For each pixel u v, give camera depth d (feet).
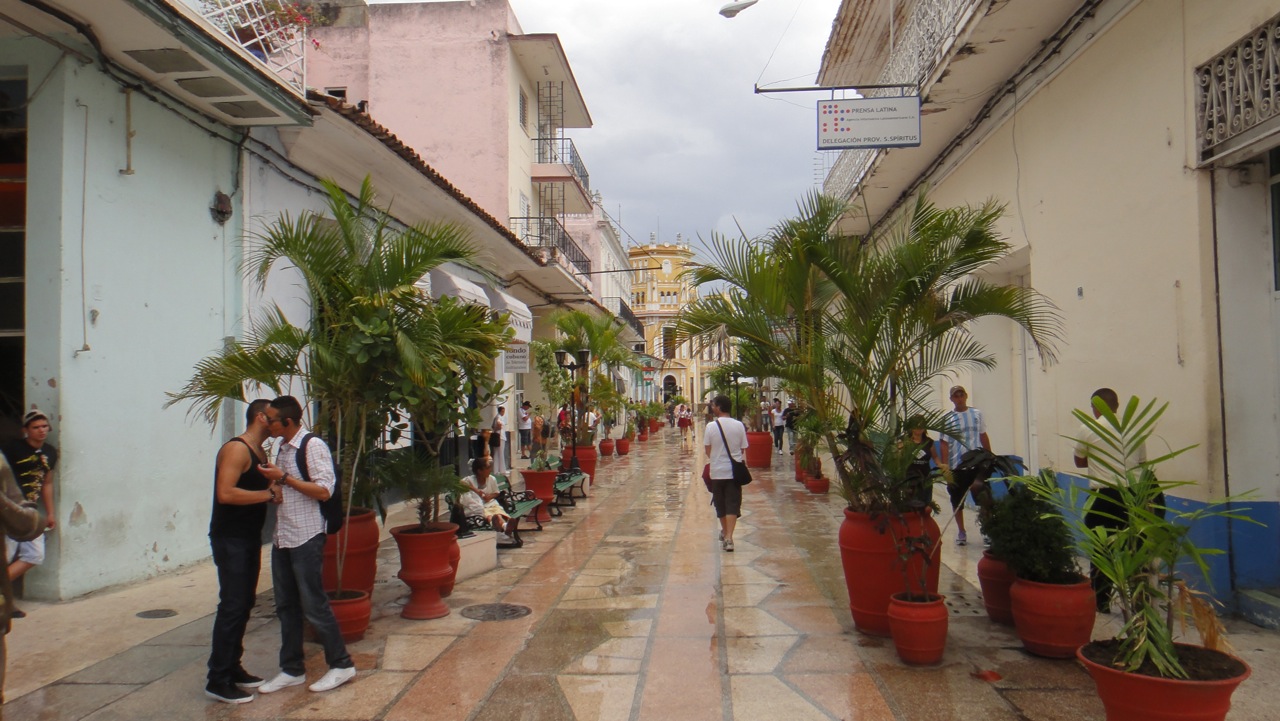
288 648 15.70
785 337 19.62
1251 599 18.45
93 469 21.61
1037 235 28.76
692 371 225.97
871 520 18.38
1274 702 13.94
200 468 25.90
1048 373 28.02
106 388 22.07
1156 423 21.33
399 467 20.57
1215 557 19.06
